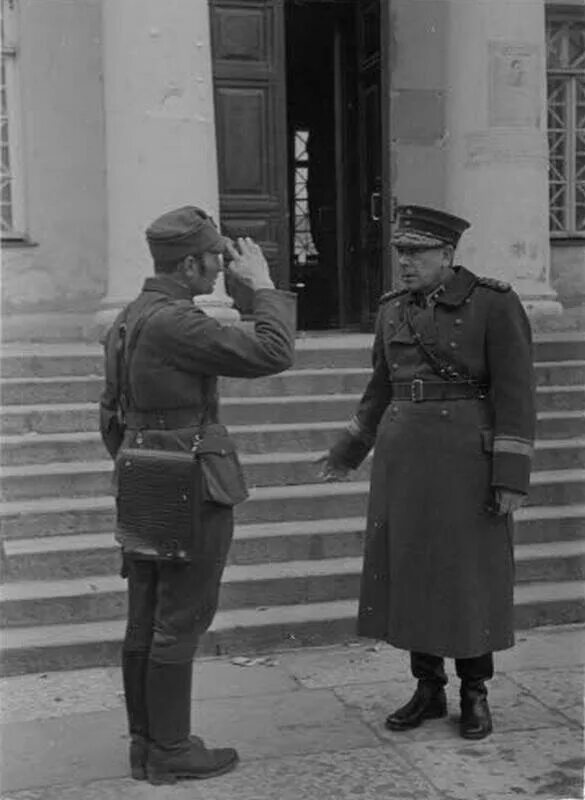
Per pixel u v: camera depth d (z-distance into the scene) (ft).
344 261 31.58
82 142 26.18
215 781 11.44
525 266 25.00
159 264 11.34
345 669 14.90
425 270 12.12
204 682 14.40
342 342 22.98
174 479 10.89
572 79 29.81
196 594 11.18
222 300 21.98
